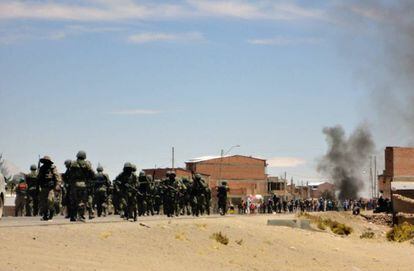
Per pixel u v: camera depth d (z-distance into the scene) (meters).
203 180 57.09
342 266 39.56
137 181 41.34
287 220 57.00
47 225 33.19
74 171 36.34
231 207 101.06
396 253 49.78
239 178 181.75
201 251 34.50
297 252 41.66
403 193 96.81
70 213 36.66
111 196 50.62
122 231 33.53
